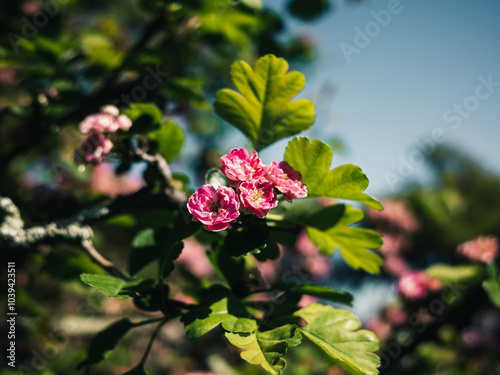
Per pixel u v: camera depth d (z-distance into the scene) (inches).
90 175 16.4
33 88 10.1
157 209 8.9
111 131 7.7
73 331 13.7
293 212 16.3
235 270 7.6
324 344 6.7
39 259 10.0
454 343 17.8
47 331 12.8
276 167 7.0
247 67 7.6
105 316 15.5
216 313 6.7
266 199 6.8
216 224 6.6
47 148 15.6
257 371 16.7
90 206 9.4
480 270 13.9
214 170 7.3
